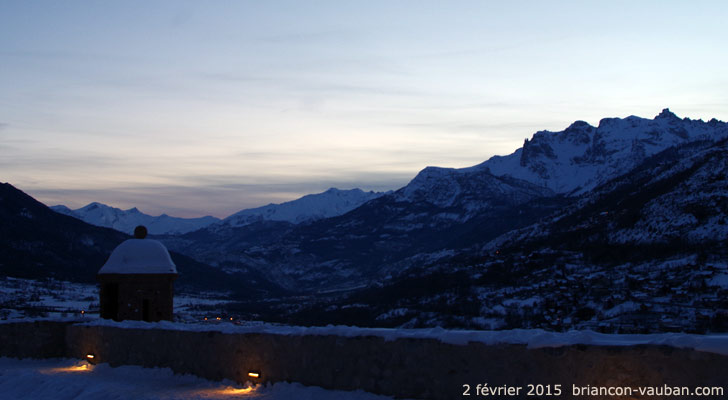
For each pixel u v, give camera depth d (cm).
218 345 1455
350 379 1211
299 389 1270
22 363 1911
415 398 1121
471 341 1069
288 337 1318
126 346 1675
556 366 977
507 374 1025
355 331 1220
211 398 1289
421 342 1123
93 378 1577
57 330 1952
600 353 938
